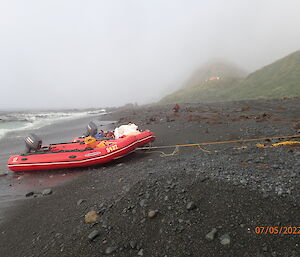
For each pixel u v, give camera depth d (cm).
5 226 500
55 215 507
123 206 461
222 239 323
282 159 598
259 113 1742
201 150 861
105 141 898
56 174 819
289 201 373
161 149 968
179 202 430
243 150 755
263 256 285
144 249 337
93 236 376
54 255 359
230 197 412
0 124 3195
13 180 809
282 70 5844
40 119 3938
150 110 3716
